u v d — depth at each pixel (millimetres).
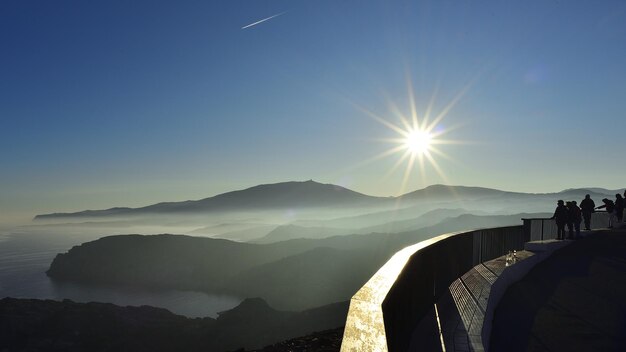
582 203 29312
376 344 2160
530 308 9148
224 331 172250
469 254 11711
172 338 167750
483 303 7387
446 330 5684
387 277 3906
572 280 12555
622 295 10492
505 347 6688
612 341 6930
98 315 189125
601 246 20891
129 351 162375
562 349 6582
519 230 19625
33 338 175000
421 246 6512
